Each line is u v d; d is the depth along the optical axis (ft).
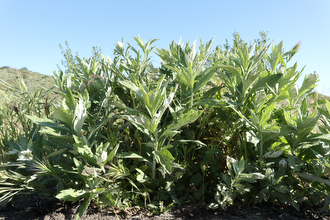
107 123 7.39
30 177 6.23
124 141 7.29
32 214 6.01
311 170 6.72
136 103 7.56
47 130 5.61
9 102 9.43
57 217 5.79
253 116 6.40
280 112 7.40
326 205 6.06
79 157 6.38
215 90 7.25
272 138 6.79
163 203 6.70
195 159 7.73
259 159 6.89
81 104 5.94
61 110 5.57
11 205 6.55
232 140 7.33
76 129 5.87
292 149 6.90
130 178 6.82
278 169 6.91
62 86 7.71
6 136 8.71
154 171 6.59
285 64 7.41
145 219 5.83
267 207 6.58
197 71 6.91
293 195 6.41
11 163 5.96
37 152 6.66
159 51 7.44
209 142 7.58
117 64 7.81
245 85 6.81
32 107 8.84
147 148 6.88
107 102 6.93
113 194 6.35
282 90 7.23
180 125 5.73
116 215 5.80
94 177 5.78
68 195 5.39
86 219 5.72
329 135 6.29
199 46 8.89
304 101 7.40
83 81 7.62
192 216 6.04
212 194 7.15
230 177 6.56
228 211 6.34
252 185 6.86
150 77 8.49
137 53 7.61
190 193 7.27
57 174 6.38
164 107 5.79
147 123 5.65
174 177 6.80
